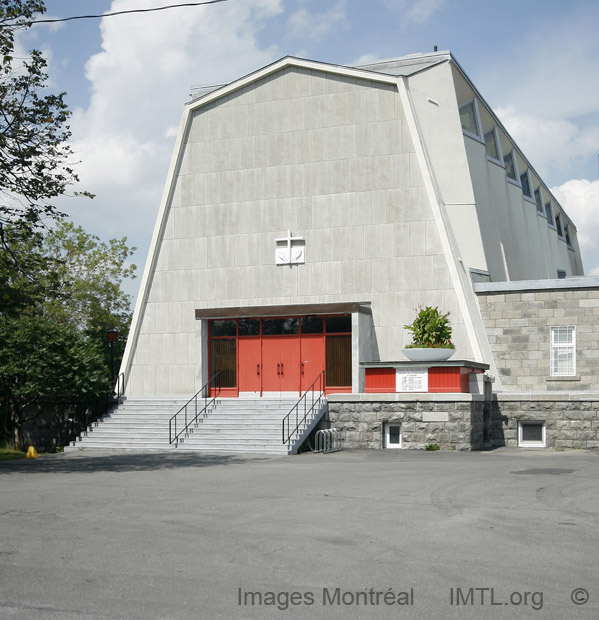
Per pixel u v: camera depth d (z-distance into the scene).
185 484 16.28
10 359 29.84
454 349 27.22
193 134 35.06
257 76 33.94
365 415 26.84
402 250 31.12
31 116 20.64
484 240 34.88
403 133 31.62
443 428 25.59
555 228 54.84
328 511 12.35
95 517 12.05
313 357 31.12
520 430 27.89
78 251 51.78
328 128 32.78
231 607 7.17
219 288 33.72
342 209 32.19
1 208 21.16
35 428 32.28
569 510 12.24
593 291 29.00
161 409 30.75
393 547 9.60
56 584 8.01
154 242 34.94
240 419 28.22
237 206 33.88
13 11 20.02
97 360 31.03
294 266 32.66
